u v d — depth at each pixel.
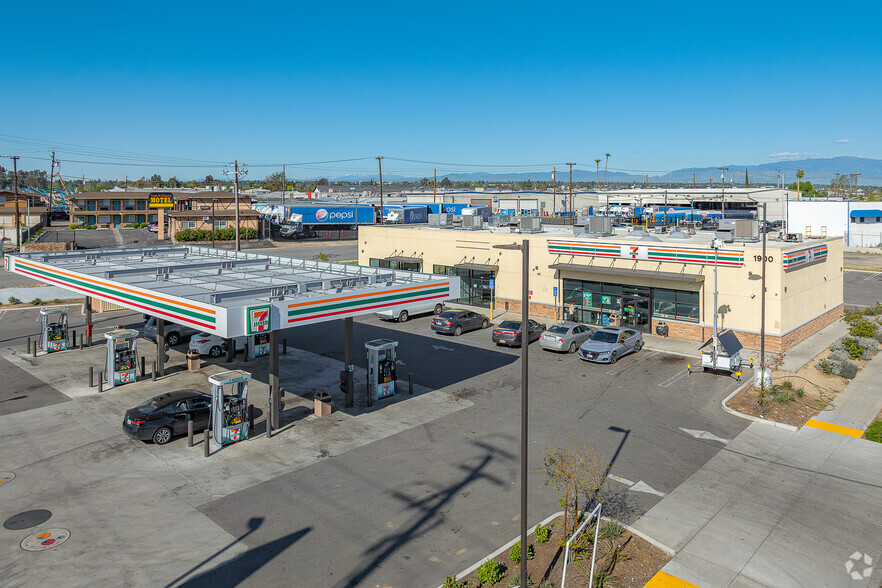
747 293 28.52
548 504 14.58
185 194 91.88
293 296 18.98
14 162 69.00
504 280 38.31
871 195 169.38
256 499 14.78
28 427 19.31
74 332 29.48
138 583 11.54
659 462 16.91
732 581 11.74
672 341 30.42
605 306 33.72
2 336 32.19
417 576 11.83
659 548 12.80
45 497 14.84
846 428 19.38
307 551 12.62
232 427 18.05
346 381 21.14
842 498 14.97
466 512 14.20
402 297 20.72
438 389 23.28
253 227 87.38
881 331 31.31
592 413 20.70
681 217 90.31
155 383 23.86
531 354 28.50
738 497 14.98
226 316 16.11
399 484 15.57
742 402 21.64
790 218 82.31
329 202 110.69
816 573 12.00
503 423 19.75
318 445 18.00
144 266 27.72
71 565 12.05
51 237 79.50
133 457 17.14
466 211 47.69
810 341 30.09
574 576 11.83
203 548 12.70
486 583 11.49
